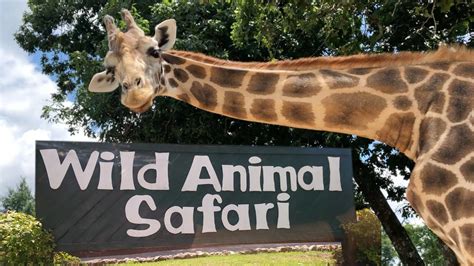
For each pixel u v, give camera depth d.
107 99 13.39
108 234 7.74
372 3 8.79
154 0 14.02
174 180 8.15
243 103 4.03
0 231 7.18
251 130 14.04
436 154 3.55
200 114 13.33
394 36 11.10
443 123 3.63
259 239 8.35
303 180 8.74
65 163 7.77
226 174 8.40
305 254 8.50
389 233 14.94
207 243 8.10
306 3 8.11
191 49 12.65
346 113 3.89
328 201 8.79
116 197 7.88
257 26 9.89
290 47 13.07
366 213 9.12
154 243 7.89
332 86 3.89
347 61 4.01
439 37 9.10
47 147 7.75
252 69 4.07
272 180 8.59
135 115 13.84
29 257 7.25
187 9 13.15
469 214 3.38
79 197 7.74
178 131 13.41
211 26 12.84
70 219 7.64
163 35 4.20
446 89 3.73
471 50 3.85
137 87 3.72
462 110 3.61
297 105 3.93
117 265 7.68
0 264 7.12
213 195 8.27
